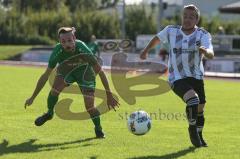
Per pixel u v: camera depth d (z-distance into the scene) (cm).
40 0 19538
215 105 4016
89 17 15450
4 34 15412
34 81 6034
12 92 4625
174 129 2683
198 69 2117
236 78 7762
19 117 3014
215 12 18088
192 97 2028
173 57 2120
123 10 12144
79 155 1988
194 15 2084
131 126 2150
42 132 2488
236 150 2162
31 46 14112
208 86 6166
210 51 2002
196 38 2091
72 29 2247
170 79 2134
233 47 10712
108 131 2569
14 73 7544
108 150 2097
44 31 15788
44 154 1991
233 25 14600
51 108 2353
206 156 2028
